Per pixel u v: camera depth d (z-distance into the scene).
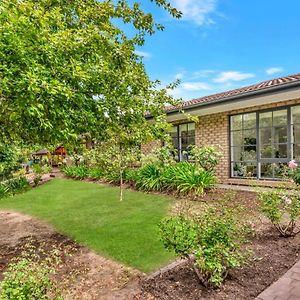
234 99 8.20
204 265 3.24
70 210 7.94
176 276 3.65
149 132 5.51
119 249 4.76
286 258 3.96
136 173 11.12
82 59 3.99
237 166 10.14
